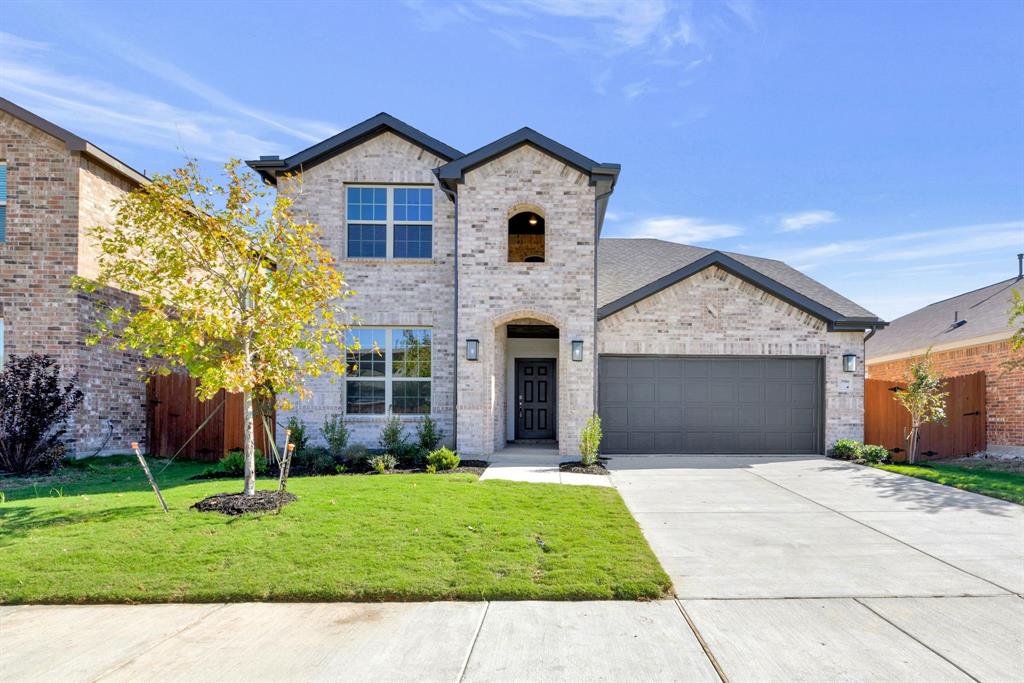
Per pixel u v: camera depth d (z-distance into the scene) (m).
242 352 7.72
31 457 11.06
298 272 8.12
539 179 13.12
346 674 3.89
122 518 7.05
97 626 4.64
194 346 7.41
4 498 8.23
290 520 7.01
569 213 13.06
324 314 8.45
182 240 7.78
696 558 6.22
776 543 6.76
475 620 4.73
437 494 8.52
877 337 22.72
